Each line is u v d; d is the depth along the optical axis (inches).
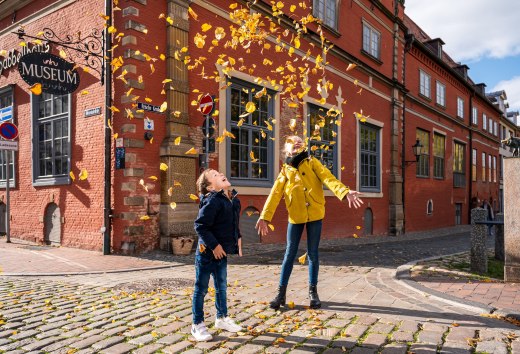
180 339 132.0
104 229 331.3
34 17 418.0
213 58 388.5
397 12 744.3
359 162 618.2
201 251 133.5
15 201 441.4
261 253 358.9
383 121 697.6
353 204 151.7
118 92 334.6
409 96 776.3
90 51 336.8
